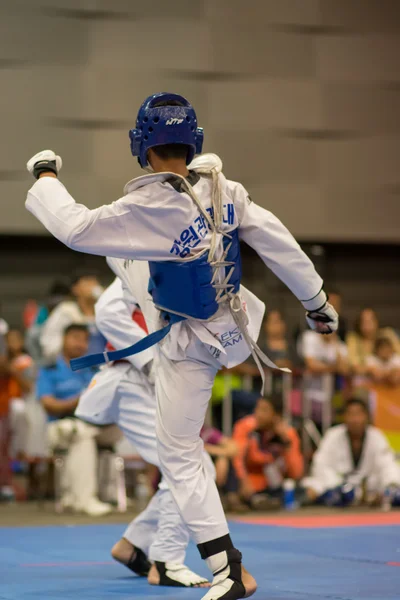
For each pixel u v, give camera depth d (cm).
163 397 392
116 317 506
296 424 1033
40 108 1255
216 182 386
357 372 1058
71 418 912
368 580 480
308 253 1388
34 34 1255
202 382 392
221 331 388
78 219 368
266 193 1348
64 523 819
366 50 1395
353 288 1418
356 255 1424
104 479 949
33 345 1045
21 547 645
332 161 1379
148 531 504
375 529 757
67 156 1265
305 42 1367
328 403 1045
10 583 482
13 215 1247
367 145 1393
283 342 1059
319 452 998
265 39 1349
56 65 1262
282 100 1355
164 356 396
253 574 504
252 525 794
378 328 1423
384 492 971
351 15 1387
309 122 1367
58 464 920
